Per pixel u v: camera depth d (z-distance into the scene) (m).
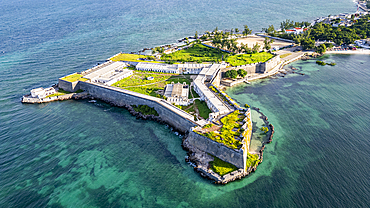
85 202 103.25
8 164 123.00
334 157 124.00
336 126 148.38
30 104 180.50
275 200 102.38
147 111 165.88
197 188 109.62
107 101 184.12
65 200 104.06
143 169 120.38
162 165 122.62
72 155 129.50
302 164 120.44
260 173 115.88
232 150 115.38
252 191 106.94
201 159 123.69
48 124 156.38
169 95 173.25
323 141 135.88
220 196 105.19
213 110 154.62
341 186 107.31
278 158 124.62
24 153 130.62
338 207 98.06
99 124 156.62
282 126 150.00
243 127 131.12
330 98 180.75
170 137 144.12
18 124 155.75
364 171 114.50
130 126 154.62
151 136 144.88
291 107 170.62
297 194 104.62
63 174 117.25
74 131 149.25
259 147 132.00
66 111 172.12
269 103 176.62
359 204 98.81
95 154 130.12
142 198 105.06
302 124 151.50
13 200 103.94
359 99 177.88
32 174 117.19
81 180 113.88
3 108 173.75
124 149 133.88
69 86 193.12
